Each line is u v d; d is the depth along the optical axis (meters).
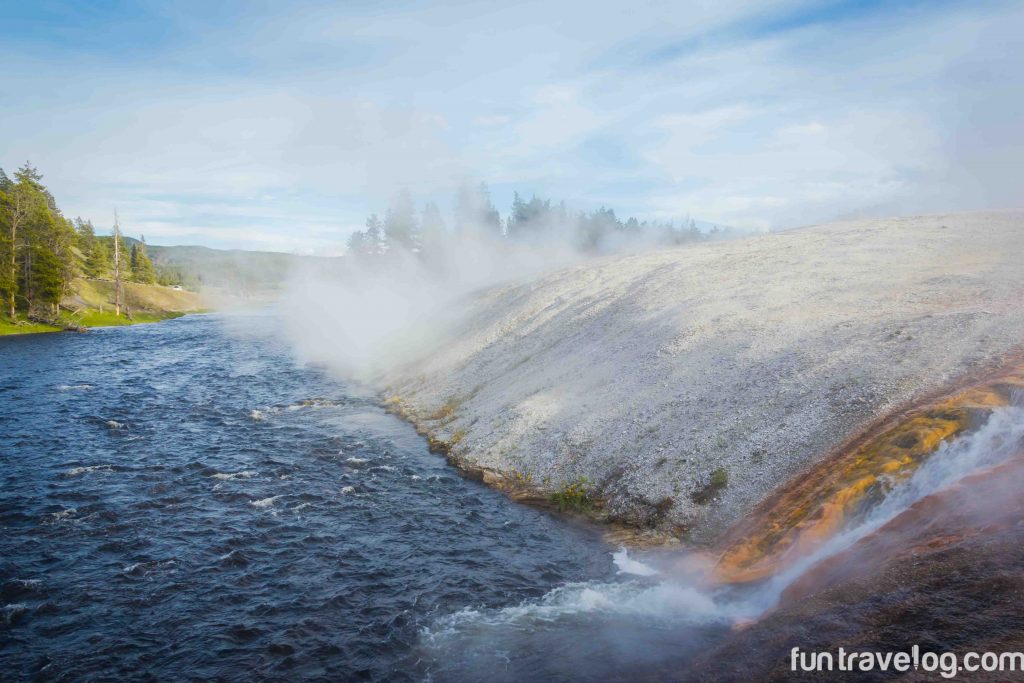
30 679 9.55
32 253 68.50
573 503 16.95
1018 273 20.95
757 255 34.38
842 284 24.58
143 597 12.13
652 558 13.75
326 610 11.70
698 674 8.01
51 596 12.09
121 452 22.22
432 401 29.20
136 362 45.44
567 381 24.27
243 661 10.07
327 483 19.22
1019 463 9.89
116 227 89.69
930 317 18.08
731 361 19.92
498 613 11.51
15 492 17.81
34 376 37.81
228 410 29.70
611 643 9.97
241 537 15.06
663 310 27.02
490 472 19.88
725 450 15.98
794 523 11.92
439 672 9.69
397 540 15.05
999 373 13.76
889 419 13.93
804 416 15.73
